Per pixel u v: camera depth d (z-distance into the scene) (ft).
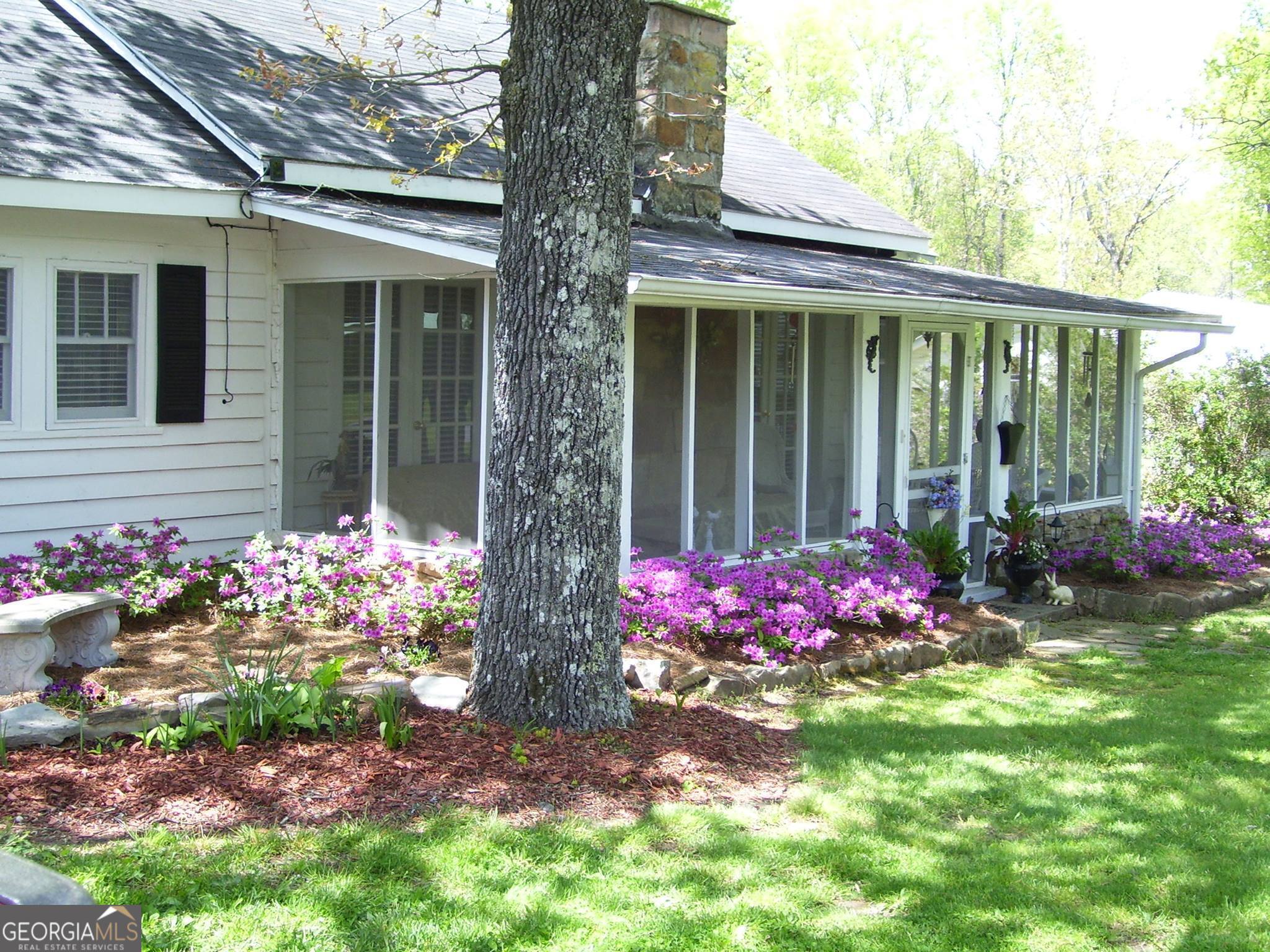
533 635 17.80
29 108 26.21
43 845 13.14
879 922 12.75
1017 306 31.09
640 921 12.36
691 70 35.35
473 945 11.66
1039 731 21.06
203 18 33.63
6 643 18.21
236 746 16.33
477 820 14.56
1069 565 37.58
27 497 25.27
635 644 22.99
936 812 16.33
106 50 31.40
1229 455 50.88
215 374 28.04
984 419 36.19
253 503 28.99
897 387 32.78
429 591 23.50
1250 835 15.89
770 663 23.24
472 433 25.53
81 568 23.97
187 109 28.99
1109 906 13.43
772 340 29.07
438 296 25.90
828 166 116.26
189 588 25.20
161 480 27.32
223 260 27.91
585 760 16.74
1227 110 76.84
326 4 38.45
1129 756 19.61
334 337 27.84
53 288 25.43
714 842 14.58
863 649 25.34
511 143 17.40
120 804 14.43
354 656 21.84
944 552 31.19
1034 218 118.73
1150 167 105.09
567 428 17.49
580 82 16.94
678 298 24.66
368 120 23.82
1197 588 36.40
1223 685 25.68
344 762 16.08
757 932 12.28
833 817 15.87
